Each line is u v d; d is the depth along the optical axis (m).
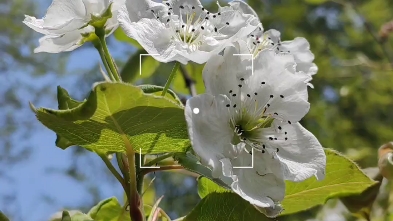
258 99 0.17
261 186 0.17
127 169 0.18
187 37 0.18
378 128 0.74
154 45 0.17
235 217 0.17
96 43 0.19
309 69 0.21
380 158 0.22
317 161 0.17
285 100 0.18
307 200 0.21
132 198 0.17
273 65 0.17
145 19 0.18
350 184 0.20
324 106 0.74
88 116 0.15
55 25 0.18
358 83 0.65
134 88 0.15
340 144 0.72
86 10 0.18
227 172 0.16
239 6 0.20
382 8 0.76
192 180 0.80
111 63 0.18
